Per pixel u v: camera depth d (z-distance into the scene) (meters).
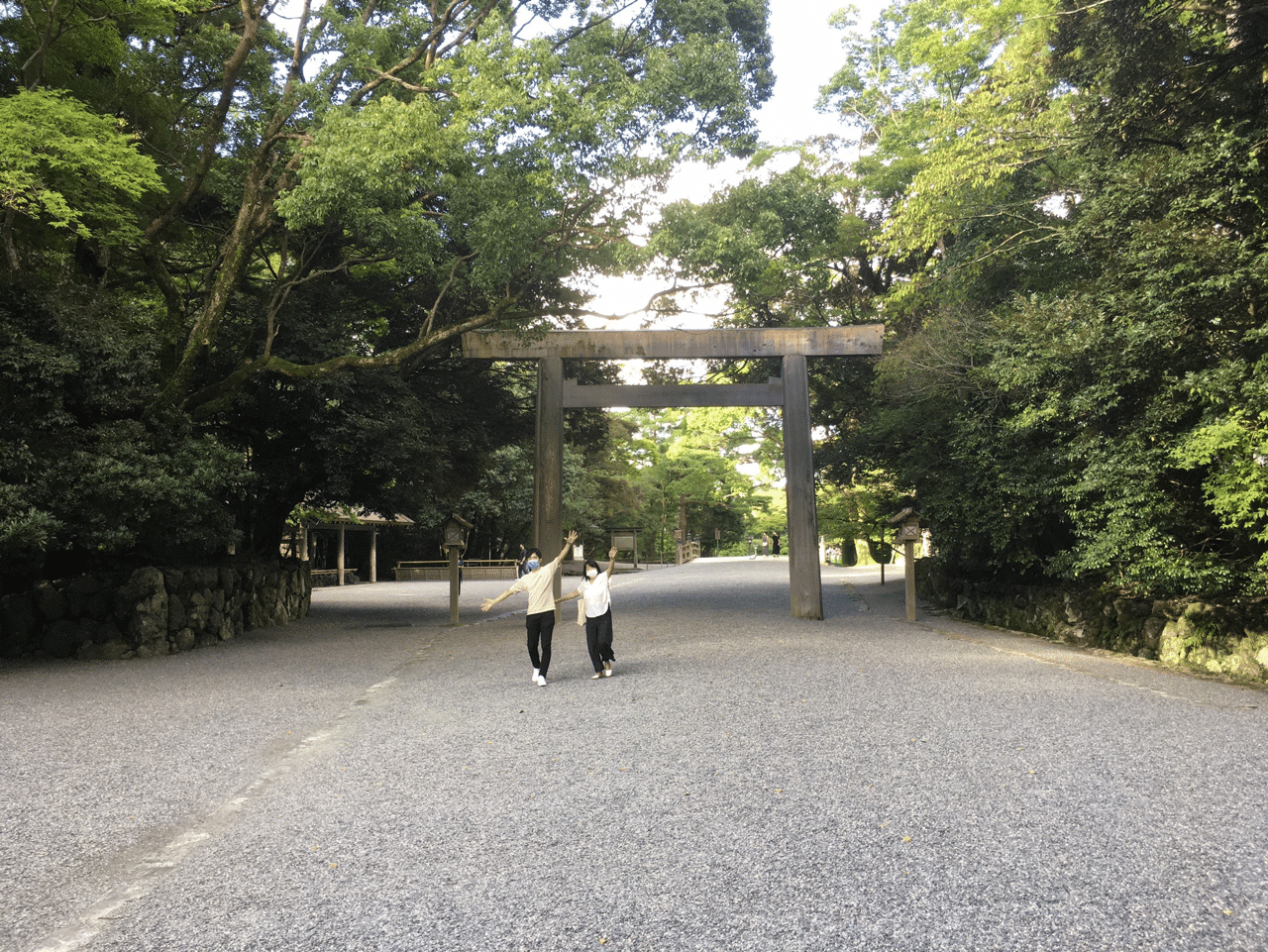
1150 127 9.67
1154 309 8.45
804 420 14.88
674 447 49.47
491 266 10.94
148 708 7.26
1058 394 10.00
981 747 5.36
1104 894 3.15
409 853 3.71
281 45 13.30
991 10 14.27
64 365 9.53
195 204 14.27
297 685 8.55
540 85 9.90
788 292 18.67
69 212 9.41
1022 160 11.79
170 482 10.03
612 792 4.55
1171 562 8.58
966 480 12.82
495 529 40.78
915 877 3.33
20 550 9.88
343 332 14.39
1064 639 11.19
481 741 5.84
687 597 19.39
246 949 2.83
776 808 4.20
